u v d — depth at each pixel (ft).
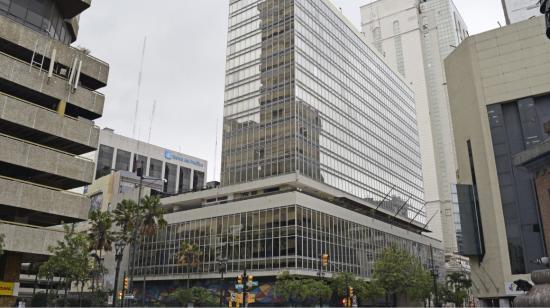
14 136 131.44
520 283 162.40
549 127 87.04
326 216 234.17
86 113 143.54
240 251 225.35
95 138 139.44
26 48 127.03
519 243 169.58
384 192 323.98
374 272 210.38
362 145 308.81
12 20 124.98
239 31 297.53
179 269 247.09
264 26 283.18
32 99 133.18
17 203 116.57
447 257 479.41
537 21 189.37
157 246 264.72
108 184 333.42
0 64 119.75
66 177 129.59
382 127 345.10
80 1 144.05
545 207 82.28
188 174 466.70
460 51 211.82
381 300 242.37
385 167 334.85
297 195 215.10
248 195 254.88
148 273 261.65
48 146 139.95
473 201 193.06
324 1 302.45
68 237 142.10
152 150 438.81
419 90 647.97
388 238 293.43
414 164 389.80
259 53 279.28
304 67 264.31
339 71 301.02
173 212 272.10
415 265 215.51
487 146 186.29
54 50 132.57
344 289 196.13
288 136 245.45
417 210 374.02
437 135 636.48
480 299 188.34
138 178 335.26
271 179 242.99
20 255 123.75
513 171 178.50
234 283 221.25
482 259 185.78
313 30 282.15
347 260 241.55
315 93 268.41
